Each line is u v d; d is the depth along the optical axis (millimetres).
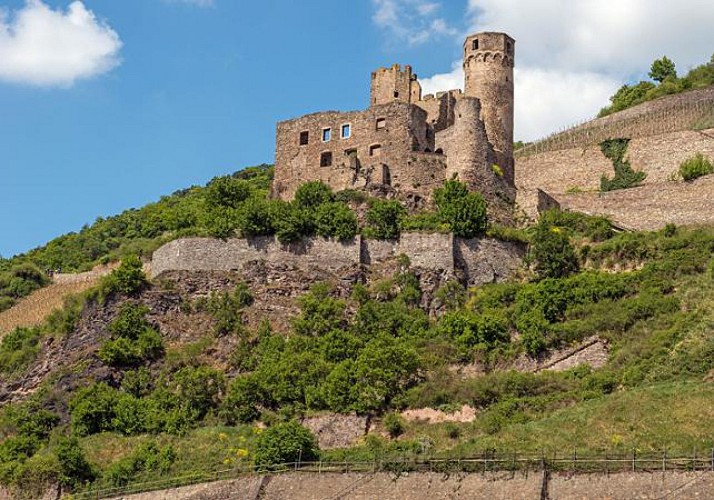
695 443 64250
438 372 81000
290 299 91875
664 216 98875
